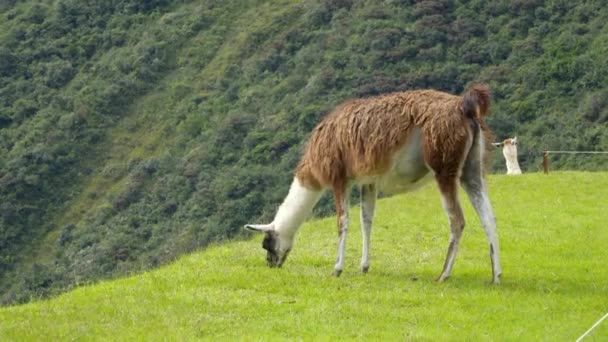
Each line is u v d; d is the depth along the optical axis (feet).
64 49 311.68
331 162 63.21
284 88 244.01
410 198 109.70
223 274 66.44
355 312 54.13
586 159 177.17
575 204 102.99
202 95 270.87
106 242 201.87
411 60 227.40
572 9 226.99
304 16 280.92
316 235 86.84
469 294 58.29
